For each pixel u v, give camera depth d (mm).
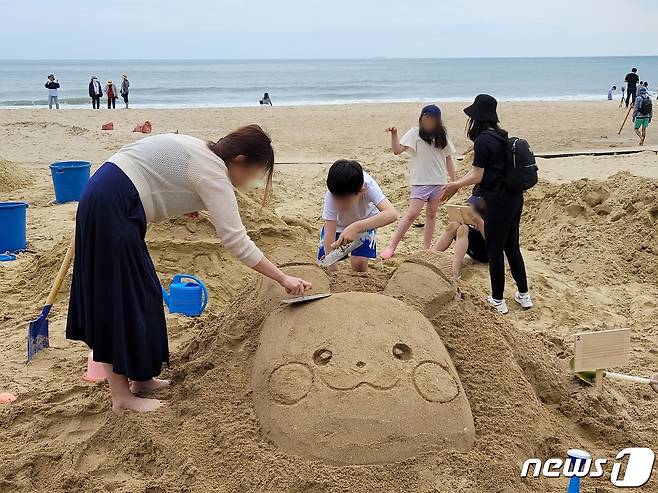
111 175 3453
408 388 3191
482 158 5953
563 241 7789
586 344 3893
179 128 23047
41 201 11148
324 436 3074
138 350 3605
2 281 6977
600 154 15508
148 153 3502
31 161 15570
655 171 13148
